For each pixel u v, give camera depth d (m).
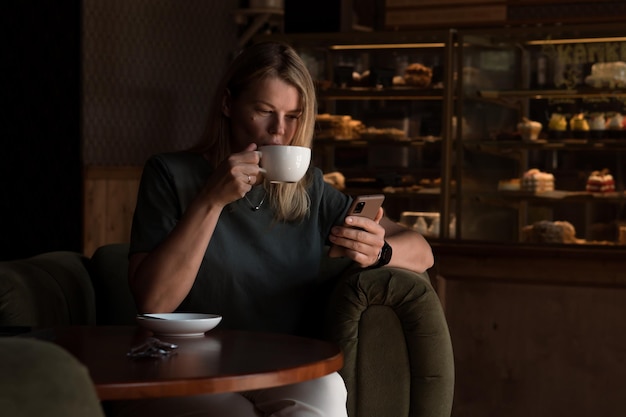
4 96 6.51
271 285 2.52
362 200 2.47
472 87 5.21
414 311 2.48
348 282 2.50
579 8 5.87
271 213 2.54
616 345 4.70
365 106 5.51
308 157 2.25
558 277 4.79
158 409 2.11
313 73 5.59
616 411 4.71
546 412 4.82
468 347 4.95
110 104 6.66
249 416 2.03
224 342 1.91
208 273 2.49
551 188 5.10
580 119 5.07
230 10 7.34
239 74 2.51
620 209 4.99
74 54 6.43
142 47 6.84
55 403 1.01
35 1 6.47
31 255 6.46
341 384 2.01
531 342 4.84
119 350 1.78
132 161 6.81
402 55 5.40
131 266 2.45
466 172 5.22
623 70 4.97
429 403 2.50
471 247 4.93
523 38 5.11
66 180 6.43
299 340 1.97
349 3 5.89
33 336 1.88
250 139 2.51
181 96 7.10
